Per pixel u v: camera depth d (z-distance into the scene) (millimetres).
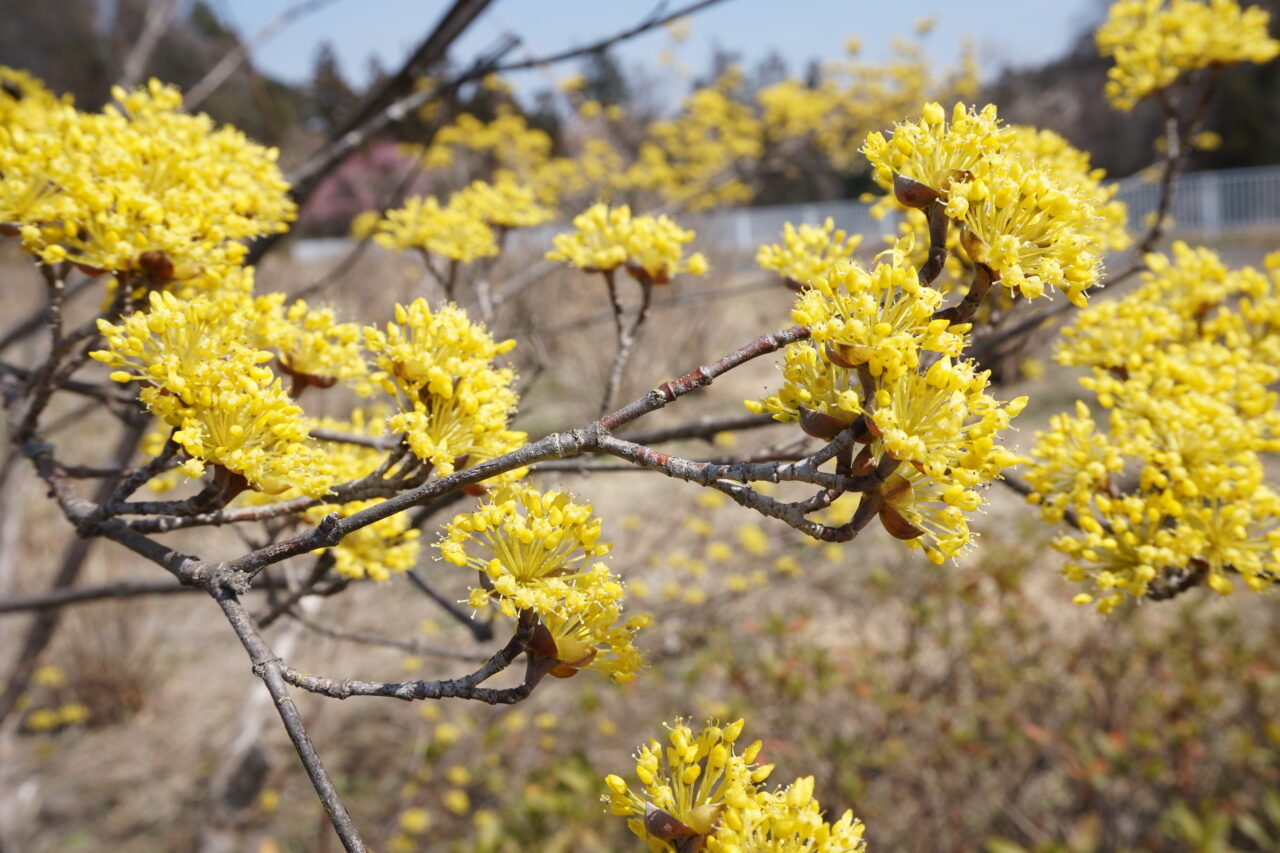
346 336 1746
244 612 1236
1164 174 2654
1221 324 2197
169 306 1384
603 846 4895
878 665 5324
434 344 1458
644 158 10539
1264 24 2613
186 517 1427
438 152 8805
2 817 5207
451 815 5730
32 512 6590
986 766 4996
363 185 12852
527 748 5969
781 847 1249
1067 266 1179
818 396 1208
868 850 4633
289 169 4754
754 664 5375
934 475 1075
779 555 6664
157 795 6121
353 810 5719
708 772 1307
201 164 1859
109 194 1640
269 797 5543
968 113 1216
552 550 1304
